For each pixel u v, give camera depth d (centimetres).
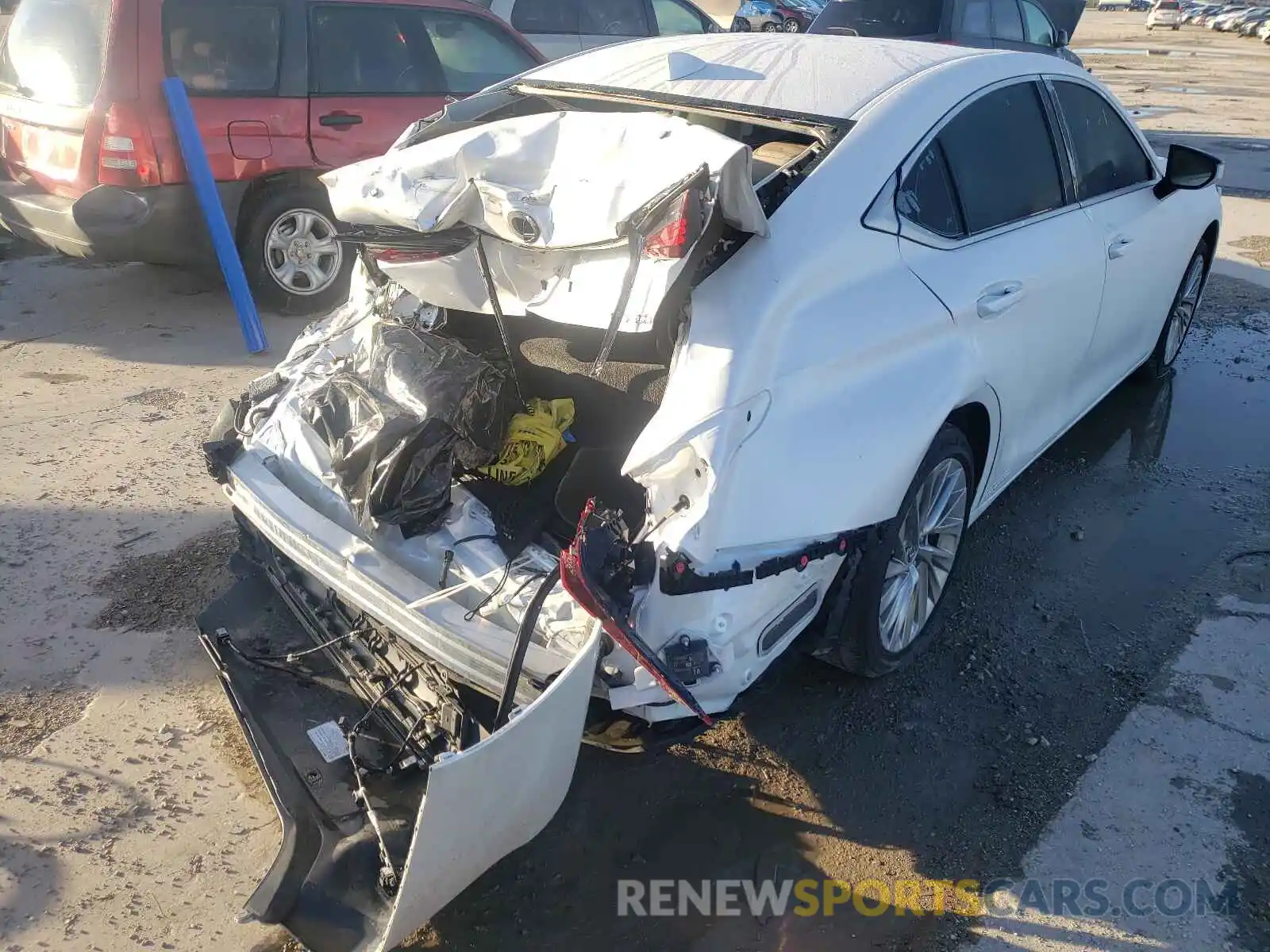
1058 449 490
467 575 246
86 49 570
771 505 241
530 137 260
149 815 276
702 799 287
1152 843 271
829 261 263
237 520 334
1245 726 312
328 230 647
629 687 227
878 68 330
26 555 385
